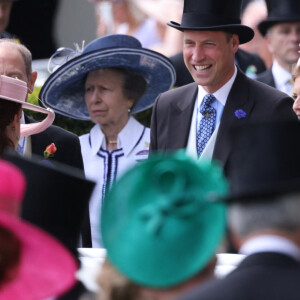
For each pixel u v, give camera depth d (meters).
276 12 25.84
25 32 33.38
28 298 9.88
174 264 8.61
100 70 22.31
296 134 8.77
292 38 25.61
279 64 26.02
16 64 18.95
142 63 22.45
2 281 9.80
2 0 28.45
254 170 8.78
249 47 30.14
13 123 15.05
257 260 8.48
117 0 33.44
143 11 33.22
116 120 22.50
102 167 22.58
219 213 8.66
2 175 9.21
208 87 19.70
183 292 9.13
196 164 8.62
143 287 9.20
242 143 8.91
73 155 19.67
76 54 24.00
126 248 8.64
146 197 8.68
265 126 8.82
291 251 8.48
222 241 9.19
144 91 23.03
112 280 9.30
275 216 8.46
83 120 24.22
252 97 19.58
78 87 22.95
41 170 9.88
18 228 9.25
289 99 19.59
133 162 22.44
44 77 31.27
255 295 8.24
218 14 19.59
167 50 32.84
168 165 8.61
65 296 11.09
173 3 32.91
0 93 15.22
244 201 8.52
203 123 19.77
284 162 8.73
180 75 26.56
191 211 8.60
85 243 19.80
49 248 9.52
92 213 21.73
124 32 33.66
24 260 9.73
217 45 19.53
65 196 9.90
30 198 9.84
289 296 8.19
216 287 8.39
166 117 20.36
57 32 33.88
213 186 8.59
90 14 34.16
